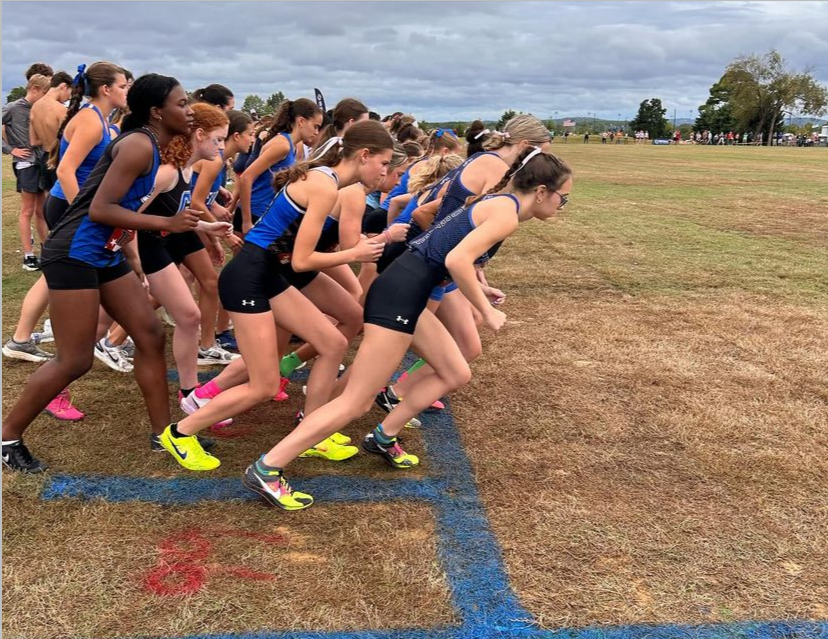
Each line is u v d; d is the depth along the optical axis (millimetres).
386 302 2986
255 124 6207
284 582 2570
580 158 34625
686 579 2668
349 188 3582
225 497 3145
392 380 4852
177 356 4031
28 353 4715
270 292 3180
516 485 3340
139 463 3418
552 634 2354
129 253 3701
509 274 7953
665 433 3938
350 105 4738
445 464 3537
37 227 7359
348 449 3562
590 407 4277
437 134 5121
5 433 3236
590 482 3385
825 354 5316
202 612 2396
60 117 5824
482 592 2551
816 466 3586
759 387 4645
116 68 3863
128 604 2426
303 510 3068
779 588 2633
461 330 3764
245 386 3262
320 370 3381
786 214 13234
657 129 103812
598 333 5758
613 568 2721
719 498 3264
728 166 28969
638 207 14289
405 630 2348
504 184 3031
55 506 3002
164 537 2822
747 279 7777
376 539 2861
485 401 4348
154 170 3061
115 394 4258
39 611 2369
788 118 89688
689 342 5559
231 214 5289
